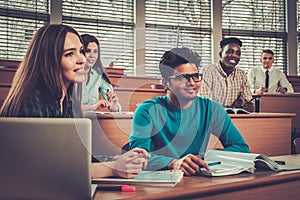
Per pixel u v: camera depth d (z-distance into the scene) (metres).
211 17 6.98
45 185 0.91
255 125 3.04
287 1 7.29
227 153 1.43
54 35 1.38
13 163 0.90
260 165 1.30
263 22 7.21
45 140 0.91
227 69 4.27
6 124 0.90
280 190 1.20
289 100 4.61
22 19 5.91
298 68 7.34
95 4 6.35
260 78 6.20
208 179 1.16
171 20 6.82
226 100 4.15
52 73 1.38
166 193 0.98
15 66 4.50
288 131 3.19
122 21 6.50
